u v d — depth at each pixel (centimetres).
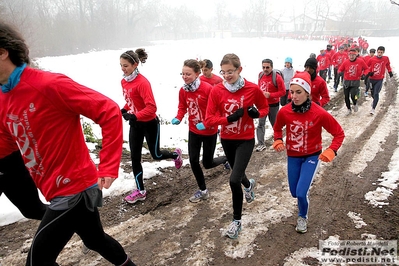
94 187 226
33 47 2783
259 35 7056
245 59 2427
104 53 3053
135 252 354
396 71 1873
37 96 196
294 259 338
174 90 1375
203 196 463
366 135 744
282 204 450
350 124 847
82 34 4878
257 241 369
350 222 399
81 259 341
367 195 459
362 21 7556
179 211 438
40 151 209
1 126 225
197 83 420
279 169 574
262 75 666
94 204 226
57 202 217
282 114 381
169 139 746
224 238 376
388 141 694
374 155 616
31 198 277
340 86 1448
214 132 440
